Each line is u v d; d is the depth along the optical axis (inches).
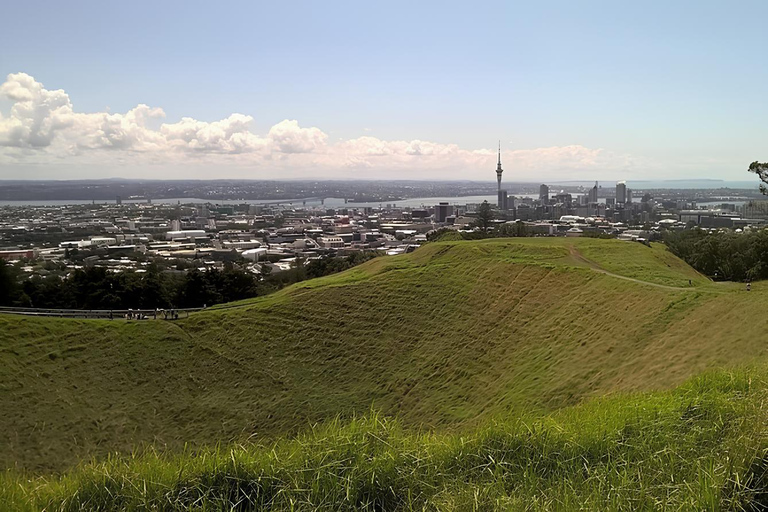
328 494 288.5
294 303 2005.4
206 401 1470.2
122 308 2434.8
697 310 1199.6
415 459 319.0
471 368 1477.6
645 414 389.7
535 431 355.3
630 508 262.1
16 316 1705.2
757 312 1009.5
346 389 1517.0
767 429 297.4
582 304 1562.5
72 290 2484.0
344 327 1855.3
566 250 2230.6
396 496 293.9
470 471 317.1
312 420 1334.9
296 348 1749.5
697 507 251.9
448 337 1706.4
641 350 1121.4
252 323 1861.5
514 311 1734.7
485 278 2039.9
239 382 1568.7
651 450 326.3
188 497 291.6
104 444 1243.8
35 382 1430.9
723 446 306.8
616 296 1502.2
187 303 2628.0
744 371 490.0
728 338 949.8
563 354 1317.7
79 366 1542.8
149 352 1654.8
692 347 995.9
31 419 1286.9
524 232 4621.1
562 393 1079.0
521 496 282.7
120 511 284.2
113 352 1626.5
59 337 1633.9
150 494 292.0
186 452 351.3
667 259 2281.0
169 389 1517.0
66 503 288.7
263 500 293.3
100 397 1435.8
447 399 1346.0
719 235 2974.9
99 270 2529.5
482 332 1676.9
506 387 1262.3
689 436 335.0
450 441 354.6
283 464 315.9
